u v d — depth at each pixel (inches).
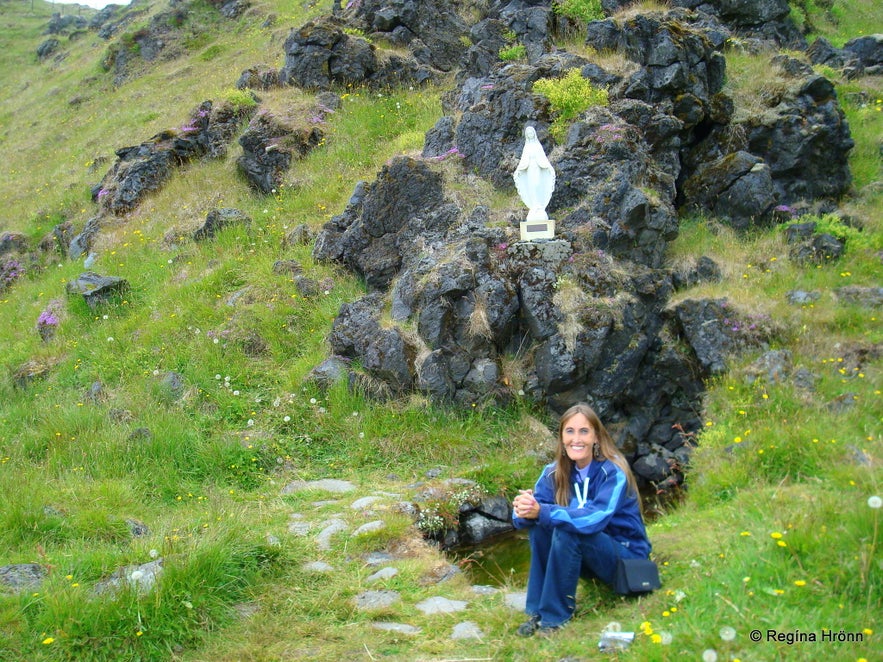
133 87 896.3
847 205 426.3
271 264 429.1
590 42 454.0
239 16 962.1
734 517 196.4
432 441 309.4
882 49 571.8
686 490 278.5
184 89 824.9
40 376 406.0
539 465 291.3
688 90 423.5
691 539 189.6
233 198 531.8
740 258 375.6
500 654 153.3
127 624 169.6
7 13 1605.6
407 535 229.5
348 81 588.7
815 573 150.2
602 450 171.6
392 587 195.0
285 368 360.8
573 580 160.6
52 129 890.1
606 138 375.6
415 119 546.3
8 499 240.1
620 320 326.3
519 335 335.3
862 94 517.0
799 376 294.5
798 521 167.6
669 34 423.8
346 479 291.9
